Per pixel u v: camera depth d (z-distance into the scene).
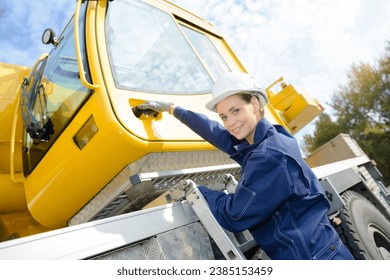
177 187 1.47
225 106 1.30
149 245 1.19
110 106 1.61
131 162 1.69
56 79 1.99
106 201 1.83
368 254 1.91
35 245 0.90
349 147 4.36
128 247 1.13
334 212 2.05
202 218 1.34
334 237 1.26
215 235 1.29
